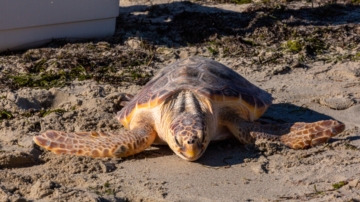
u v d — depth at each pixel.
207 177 7.50
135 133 8.18
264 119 9.66
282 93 10.85
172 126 7.89
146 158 8.13
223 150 8.39
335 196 6.88
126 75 11.70
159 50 13.25
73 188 7.11
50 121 9.25
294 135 8.30
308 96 10.72
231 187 7.23
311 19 15.77
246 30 14.59
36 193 6.94
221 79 8.73
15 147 8.37
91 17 13.59
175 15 15.75
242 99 8.58
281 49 13.48
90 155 7.94
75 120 9.38
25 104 10.02
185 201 6.83
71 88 10.96
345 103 10.23
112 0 13.80
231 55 13.07
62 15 13.19
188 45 13.66
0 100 9.98
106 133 8.31
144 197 6.92
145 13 16.38
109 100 10.09
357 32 14.70
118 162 7.96
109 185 7.23
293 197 6.94
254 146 8.21
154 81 8.99
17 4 12.50
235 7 17.08
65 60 12.12
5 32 12.62
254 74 11.92
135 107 8.60
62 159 7.86
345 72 11.88
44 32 13.17
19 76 11.30
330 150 8.27
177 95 8.34
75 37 13.59
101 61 12.29
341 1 17.70
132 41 13.55
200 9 16.81
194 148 7.57
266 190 7.14
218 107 8.44
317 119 9.67
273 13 16.06
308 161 7.90
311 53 13.27
